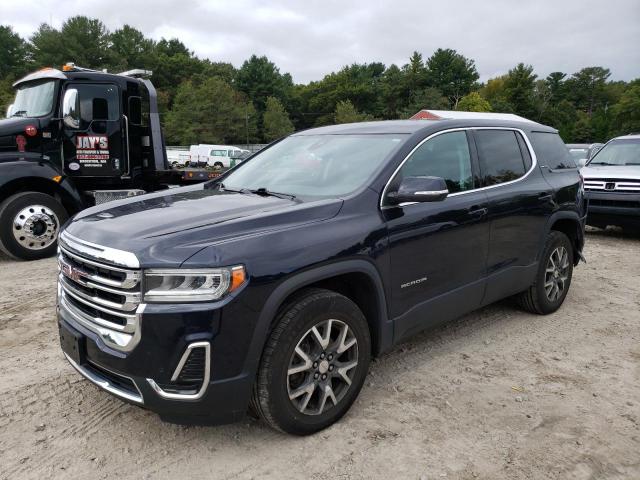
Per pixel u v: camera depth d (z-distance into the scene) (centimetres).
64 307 310
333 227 310
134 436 309
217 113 7931
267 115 9000
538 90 11056
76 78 789
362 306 340
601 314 521
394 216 341
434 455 291
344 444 300
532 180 470
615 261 754
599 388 369
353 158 375
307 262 288
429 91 9912
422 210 358
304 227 300
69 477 273
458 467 281
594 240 928
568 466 282
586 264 735
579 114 11544
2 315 501
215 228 281
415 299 359
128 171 848
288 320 283
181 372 259
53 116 771
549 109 10900
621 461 287
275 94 11462
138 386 263
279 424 290
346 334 314
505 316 510
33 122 752
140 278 258
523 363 407
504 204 426
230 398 269
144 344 257
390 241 334
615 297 578
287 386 287
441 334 464
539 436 309
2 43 9412
